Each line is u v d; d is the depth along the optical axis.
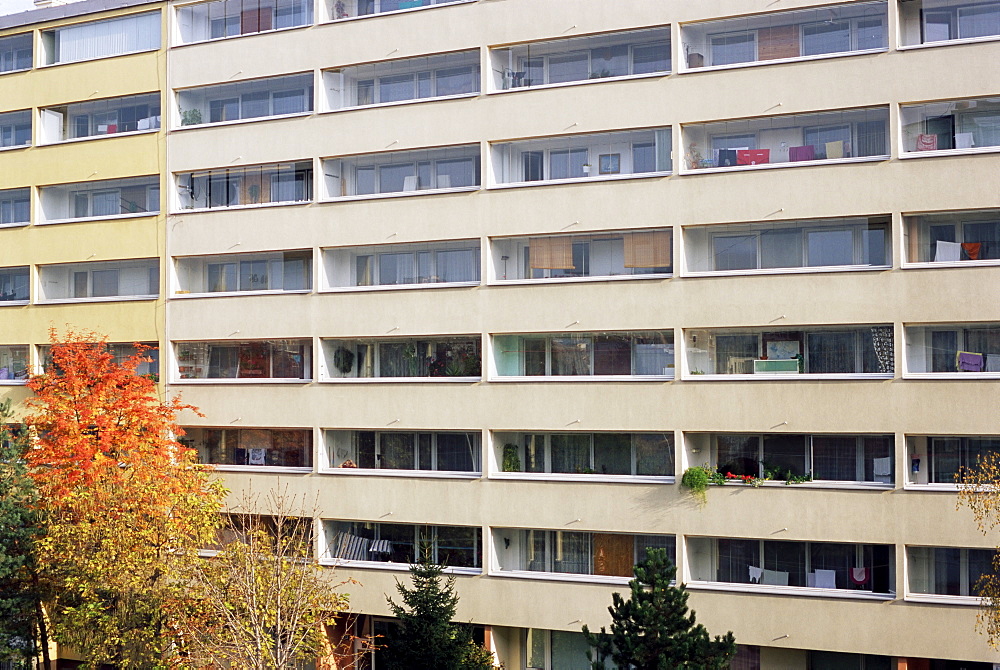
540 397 35.09
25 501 35.28
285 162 39.25
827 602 31.80
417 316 36.91
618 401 34.22
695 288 33.59
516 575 35.12
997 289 30.77
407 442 37.47
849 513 31.66
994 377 30.56
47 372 37.75
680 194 33.91
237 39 40.25
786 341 33.22
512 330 35.62
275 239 39.19
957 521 30.64
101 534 33.06
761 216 33.00
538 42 36.03
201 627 30.44
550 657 35.56
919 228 32.09
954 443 31.39
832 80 32.50
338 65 38.59
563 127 35.38
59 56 43.50
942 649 30.69
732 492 32.81
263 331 39.16
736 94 33.47
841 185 32.28
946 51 31.47
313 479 38.06
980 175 31.03
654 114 34.38
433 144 37.00
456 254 37.41
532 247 36.19
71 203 43.19
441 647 31.64
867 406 31.66
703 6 33.91
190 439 40.69
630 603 27.80
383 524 37.56
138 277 41.97
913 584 31.55
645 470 34.41
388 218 37.47
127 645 31.62
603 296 34.56
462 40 36.81
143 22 42.06
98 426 35.12
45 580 34.81
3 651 35.12
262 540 33.88
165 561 32.44
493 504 35.50
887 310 31.67
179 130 40.94
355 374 38.56
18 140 44.22
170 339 40.62
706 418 33.25
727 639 27.48
